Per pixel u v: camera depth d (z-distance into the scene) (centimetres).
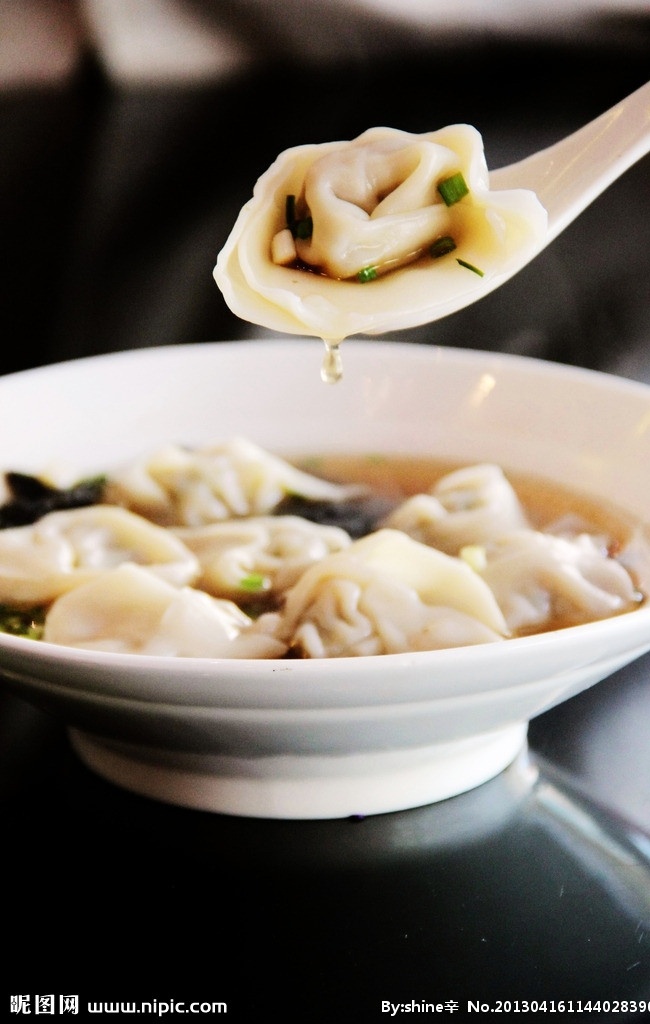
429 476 42
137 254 70
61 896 29
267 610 37
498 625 36
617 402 40
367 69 128
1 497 40
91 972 28
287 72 129
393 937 29
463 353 43
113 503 42
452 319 62
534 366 42
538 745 33
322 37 131
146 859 30
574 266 70
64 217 77
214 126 101
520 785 32
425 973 28
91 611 36
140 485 42
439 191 35
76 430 42
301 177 36
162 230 75
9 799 32
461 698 28
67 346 57
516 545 38
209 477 42
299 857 30
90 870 30
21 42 122
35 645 28
